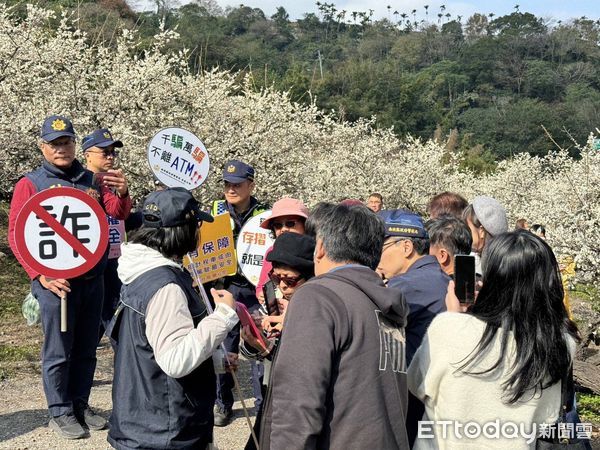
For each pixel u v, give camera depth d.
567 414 2.82
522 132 69.25
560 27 102.25
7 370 6.75
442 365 2.41
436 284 3.06
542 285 2.37
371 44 112.00
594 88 90.56
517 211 22.25
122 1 41.44
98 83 11.91
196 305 2.94
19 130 10.92
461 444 2.38
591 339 8.18
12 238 4.45
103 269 4.70
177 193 2.93
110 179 4.70
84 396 4.88
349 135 21.92
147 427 2.79
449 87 88.94
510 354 2.37
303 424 2.21
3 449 4.53
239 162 5.25
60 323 4.51
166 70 12.20
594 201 12.04
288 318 2.37
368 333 2.36
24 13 16.78
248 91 14.41
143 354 2.81
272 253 3.21
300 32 119.38
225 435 5.10
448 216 3.55
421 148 24.73
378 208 8.79
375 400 2.33
